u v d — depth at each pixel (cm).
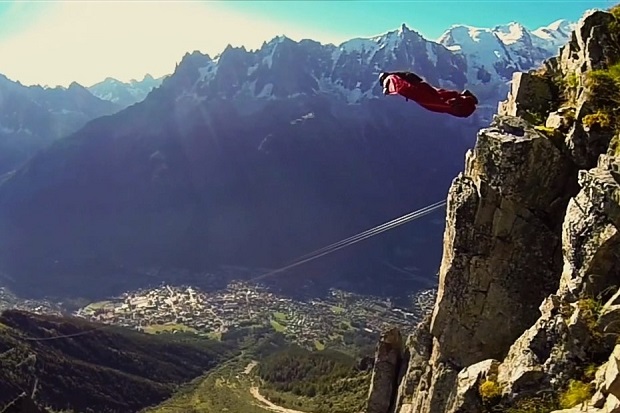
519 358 2038
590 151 2430
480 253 2605
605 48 2698
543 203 2517
